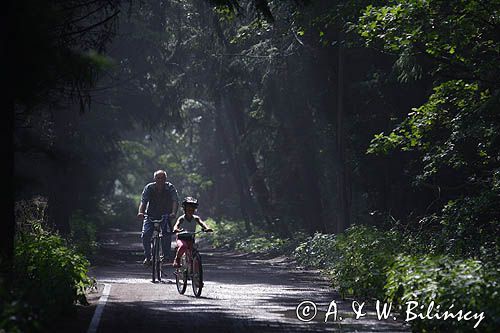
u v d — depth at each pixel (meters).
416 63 29.41
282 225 54.12
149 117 59.62
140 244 66.50
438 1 26.16
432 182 36.84
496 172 28.48
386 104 39.59
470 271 17.17
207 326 17.59
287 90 45.22
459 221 27.67
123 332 16.72
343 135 40.50
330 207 51.28
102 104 55.75
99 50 19.89
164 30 51.09
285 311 20.27
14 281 16.42
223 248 62.00
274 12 40.78
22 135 17.80
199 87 56.53
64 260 20.58
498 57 27.86
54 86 15.73
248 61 46.59
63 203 52.59
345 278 24.98
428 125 29.31
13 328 11.56
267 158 53.38
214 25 47.12
